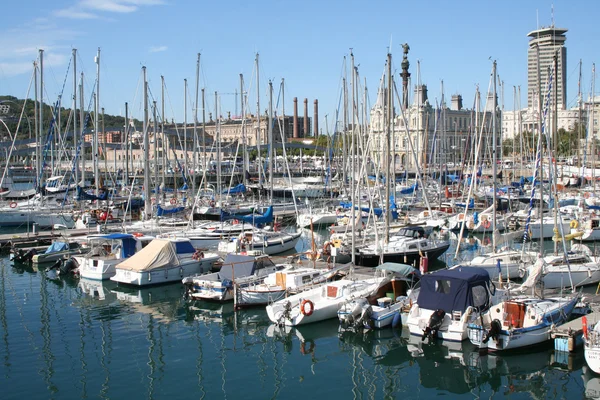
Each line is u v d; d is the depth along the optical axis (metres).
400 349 28.98
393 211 59.22
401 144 132.12
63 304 37.16
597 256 41.88
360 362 27.64
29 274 45.28
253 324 33.19
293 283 36.56
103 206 69.06
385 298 33.53
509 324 27.61
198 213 65.50
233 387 24.98
